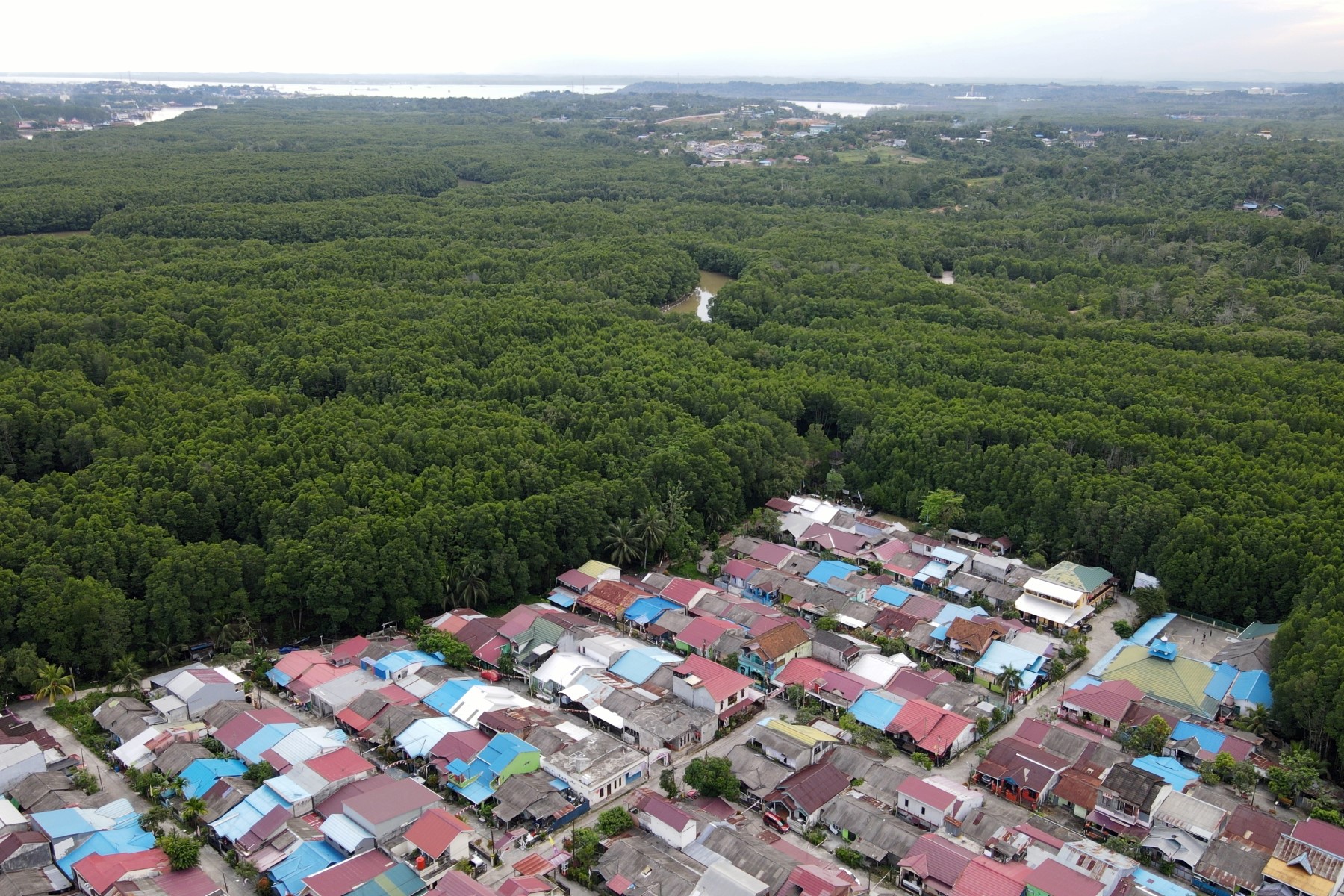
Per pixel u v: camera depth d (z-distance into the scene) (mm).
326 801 103625
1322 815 102375
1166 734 114625
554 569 160500
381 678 129625
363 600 141625
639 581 160875
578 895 93688
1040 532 167000
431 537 147750
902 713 120312
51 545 136750
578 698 124375
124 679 126375
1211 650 138875
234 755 112500
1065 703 124625
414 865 94750
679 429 188750
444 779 110188
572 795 106812
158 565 133375
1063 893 88812
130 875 90812
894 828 99875
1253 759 112750
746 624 143000
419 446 173000
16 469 165875
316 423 177125
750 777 108812
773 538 177125
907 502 183250
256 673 130750
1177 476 165375
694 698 122938
